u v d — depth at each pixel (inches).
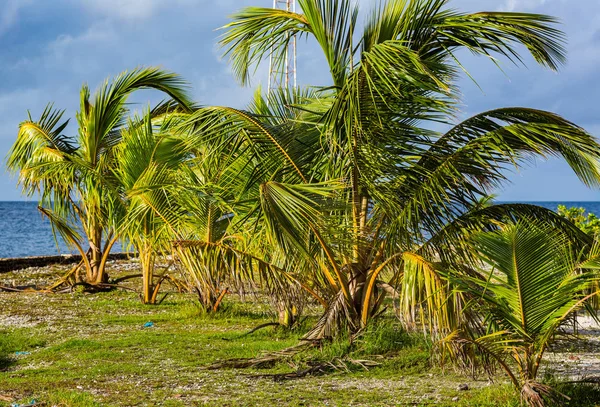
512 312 270.4
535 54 382.6
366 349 379.9
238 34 429.1
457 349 277.4
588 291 271.0
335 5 397.7
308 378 335.3
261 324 498.9
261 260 402.9
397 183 381.7
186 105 776.9
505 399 270.8
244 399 290.8
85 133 744.3
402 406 274.8
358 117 366.0
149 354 397.1
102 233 776.3
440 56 396.5
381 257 399.5
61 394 295.4
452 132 375.6
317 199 351.9
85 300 673.6
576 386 281.4
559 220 365.7
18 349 424.8
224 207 457.7
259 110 484.7
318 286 409.7
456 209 367.2
